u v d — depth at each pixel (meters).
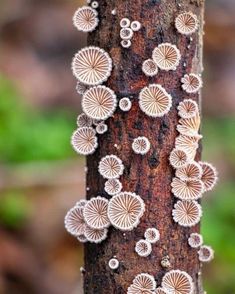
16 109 1.22
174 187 0.42
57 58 1.66
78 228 0.44
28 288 0.96
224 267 0.94
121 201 0.42
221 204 1.08
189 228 0.43
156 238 0.42
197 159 0.44
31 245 1.00
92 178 0.43
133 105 0.42
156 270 0.42
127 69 0.42
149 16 0.42
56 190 1.07
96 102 0.42
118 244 0.42
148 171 0.42
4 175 1.06
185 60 0.42
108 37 0.42
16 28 1.68
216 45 1.73
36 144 1.14
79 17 0.43
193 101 0.42
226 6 1.79
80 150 0.43
